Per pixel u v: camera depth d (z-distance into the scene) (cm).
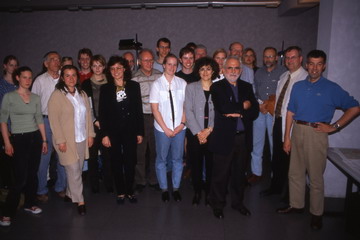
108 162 349
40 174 320
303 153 278
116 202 329
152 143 360
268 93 369
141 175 361
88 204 324
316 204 272
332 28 304
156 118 310
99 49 703
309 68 259
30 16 704
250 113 274
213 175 291
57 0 639
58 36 705
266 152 531
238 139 279
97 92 344
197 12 671
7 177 356
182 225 281
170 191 359
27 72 274
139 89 316
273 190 344
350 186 275
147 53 344
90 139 309
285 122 302
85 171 405
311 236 262
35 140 288
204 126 295
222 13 668
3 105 269
